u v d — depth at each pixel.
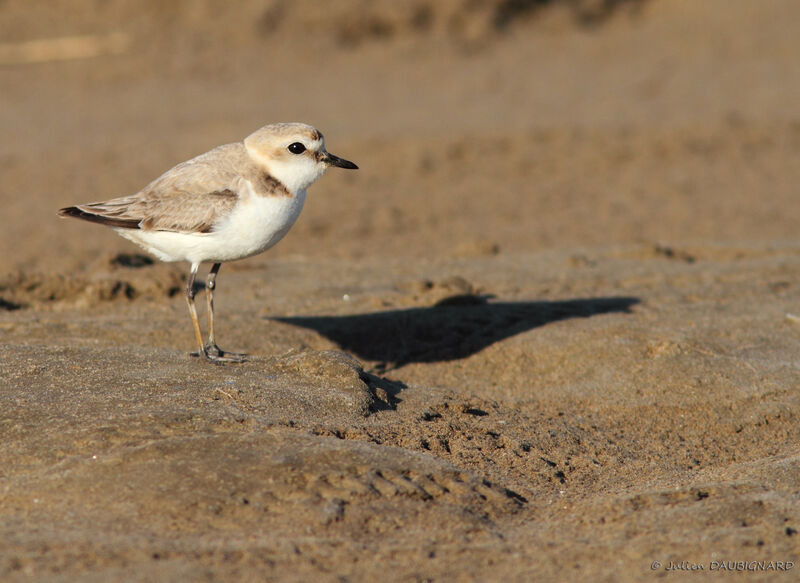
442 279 13.76
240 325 11.27
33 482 6.85
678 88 31.75
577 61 35.81
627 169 24.30
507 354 10.69
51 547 6.00
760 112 28.59
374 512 6.74
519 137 26.38
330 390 8.73
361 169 24.12
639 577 5.93
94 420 7.68
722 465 8.34
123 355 9.40
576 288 13.35
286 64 35.56
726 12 39.66
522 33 39.47
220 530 6.39
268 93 32.19
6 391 8.23
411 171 24.02
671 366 10.05
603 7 41.22
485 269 14.81
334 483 6.98
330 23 38.28
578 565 6.11
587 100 30.61
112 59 35.31
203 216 9.20
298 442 7.48
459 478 7.38
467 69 35.03
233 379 8.78
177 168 9.62
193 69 34.72
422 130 27.05
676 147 25.64
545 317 11.68
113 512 6.50
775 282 13.30
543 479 7.79
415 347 11.10
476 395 9.76
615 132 26.81
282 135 9.35
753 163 24.64
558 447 8.48
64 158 24.88
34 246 18.08
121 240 18.70
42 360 9.05
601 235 19.33
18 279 12.55
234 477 6.93
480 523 6.75
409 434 8.22
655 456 8.51
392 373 10.46
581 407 9.55
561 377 10.17
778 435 8.93
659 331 10.88
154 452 7.19
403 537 6.49
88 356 9.27
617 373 10.05
